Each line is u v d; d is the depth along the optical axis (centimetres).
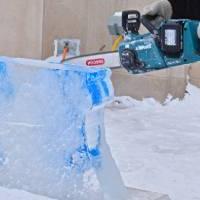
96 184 490
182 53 456
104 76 484
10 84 528
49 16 1072
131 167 703
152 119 1004
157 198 549
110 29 520
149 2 1067
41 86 511
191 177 670
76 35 1106
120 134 885
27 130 519
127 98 1137
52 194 505
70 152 500
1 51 1031
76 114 496
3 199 498
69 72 495
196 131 921
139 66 484
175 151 791
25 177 519
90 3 1116
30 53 1063
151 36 474
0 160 532
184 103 1088
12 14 1041
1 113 533
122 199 496
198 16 1037
